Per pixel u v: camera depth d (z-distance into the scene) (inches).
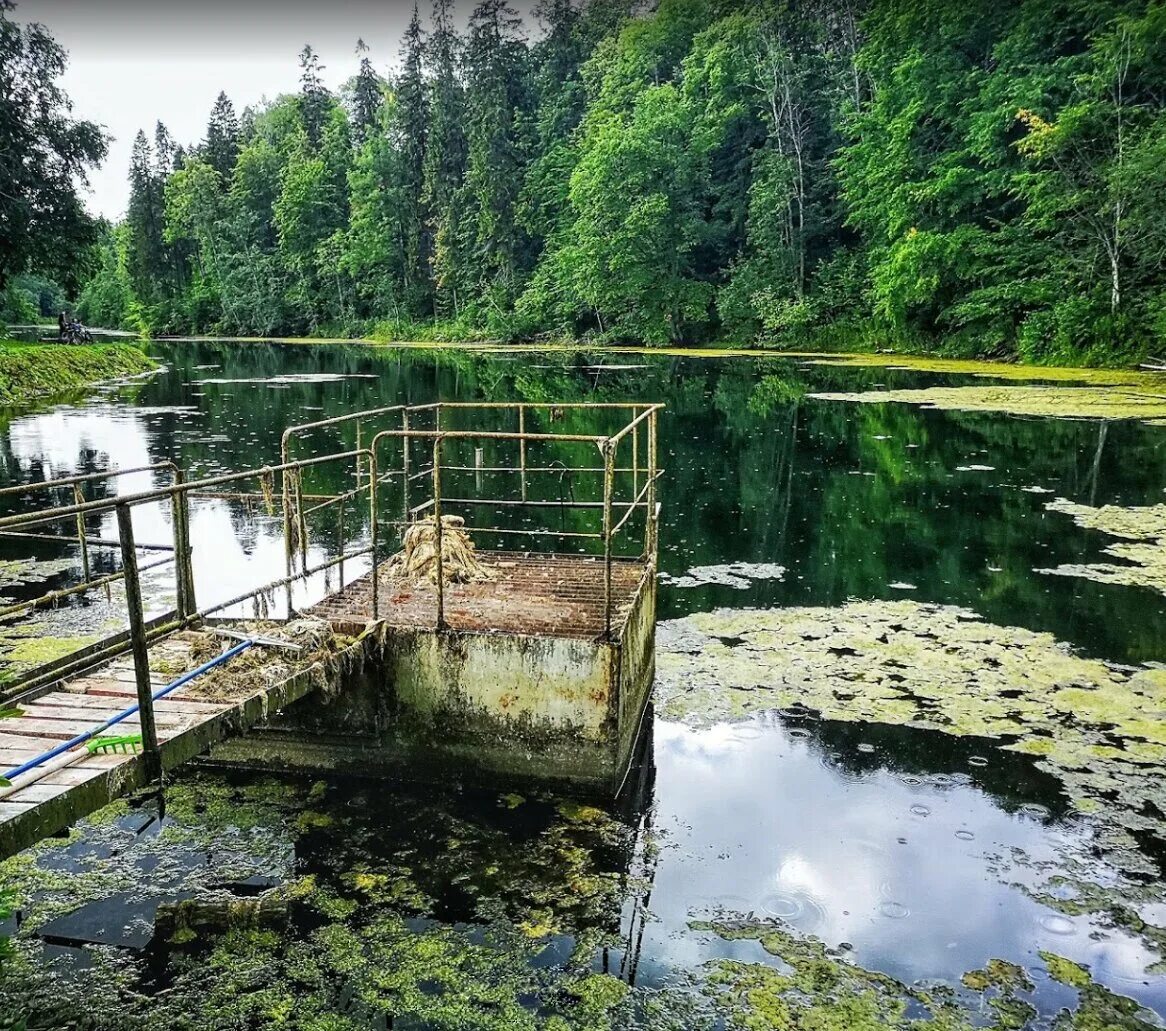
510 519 383.2
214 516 389.4
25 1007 110.8
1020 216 1024.2
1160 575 292.7
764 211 1358.3
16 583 294.5
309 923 127.3
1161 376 839.1
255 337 2288.4
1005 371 930.7
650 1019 110.6
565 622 177.6
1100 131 908.6
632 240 1402.6
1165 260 895.7
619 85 1636.3
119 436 583.5
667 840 150.1
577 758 162.9
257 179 2418.8
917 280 1064.2
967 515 375.6
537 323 1676.9
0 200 971.3
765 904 133.9
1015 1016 112.0
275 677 147.7
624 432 171.3
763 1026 109.7
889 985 117.1
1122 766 173.0
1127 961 122.1
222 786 167.9
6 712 102.7
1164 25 824.3
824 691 207.2
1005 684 210.1
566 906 132.1
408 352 1509.6
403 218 2060.8
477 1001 113.2
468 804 161.5
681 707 199.8
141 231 2527.1
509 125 1740.9
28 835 103.0
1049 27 992.9
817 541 340.8
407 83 2026.3
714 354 1275.8
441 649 165.0
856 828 154.2
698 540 344.8
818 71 1400.1
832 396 756.0
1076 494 409.1
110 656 130.6
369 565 313.6
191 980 116.0
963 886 138.5
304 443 565.9
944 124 1102.4
